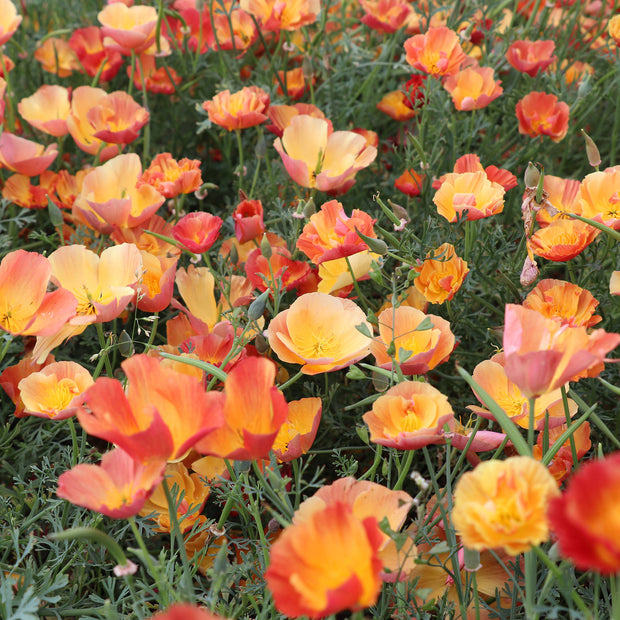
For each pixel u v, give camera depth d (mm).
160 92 845
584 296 551
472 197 592
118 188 653
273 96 815
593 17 965
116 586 556
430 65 716
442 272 604
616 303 652
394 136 877
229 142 809
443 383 650
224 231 763
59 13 1021
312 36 931
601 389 612
